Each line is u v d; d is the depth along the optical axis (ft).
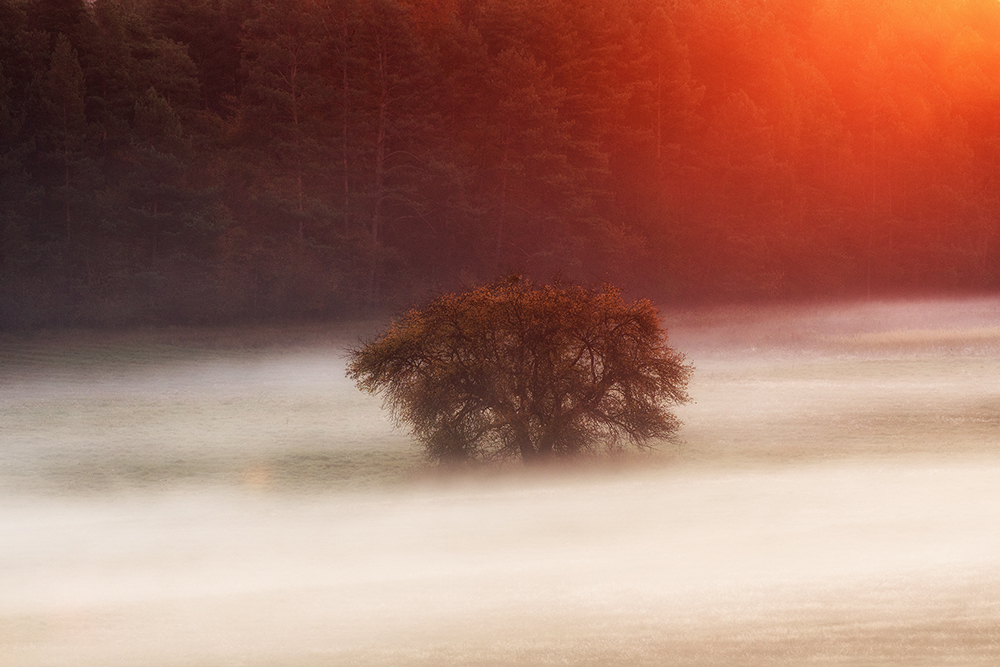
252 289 440.86
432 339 139.64
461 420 138.21
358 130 480.23
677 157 583.58
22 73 456.45
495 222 495.82
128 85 464.24
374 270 468.75
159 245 428.56
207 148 474.49
